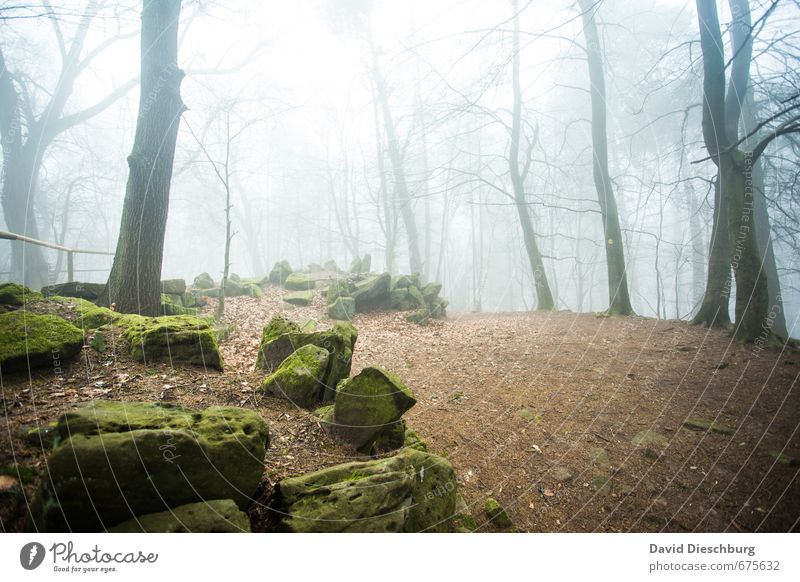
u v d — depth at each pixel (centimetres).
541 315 1103
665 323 787
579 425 419
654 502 314
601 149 1026
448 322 1055
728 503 307
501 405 470
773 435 365
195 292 959
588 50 1053
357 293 1038
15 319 321
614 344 668
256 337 674
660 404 445
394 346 751
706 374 500
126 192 597
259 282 1264
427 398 498
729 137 691
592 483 338
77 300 491
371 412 326
